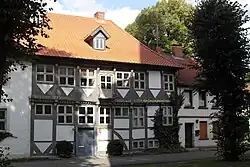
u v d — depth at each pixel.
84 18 36.62
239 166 20.36
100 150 30.73
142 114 32.94
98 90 31.08
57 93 29.47
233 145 22.89
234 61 22.50
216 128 23.58
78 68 30.44
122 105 31.97
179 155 29.12
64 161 25.83
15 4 11.41
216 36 22.75
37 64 29.00
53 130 29.06
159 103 33.72
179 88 35.69
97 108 30.94
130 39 36.38
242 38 22.58
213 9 23.08
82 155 29.92
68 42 31.81
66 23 34.66
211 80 23.03
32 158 27.39
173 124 34.22
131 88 32.56
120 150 30.39
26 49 12.73
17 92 28.03
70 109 29.94
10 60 12.57
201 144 37.03
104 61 31.25
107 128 31.20
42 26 12.85
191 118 36.50
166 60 34.88
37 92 28.78
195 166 20.61
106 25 37.22
